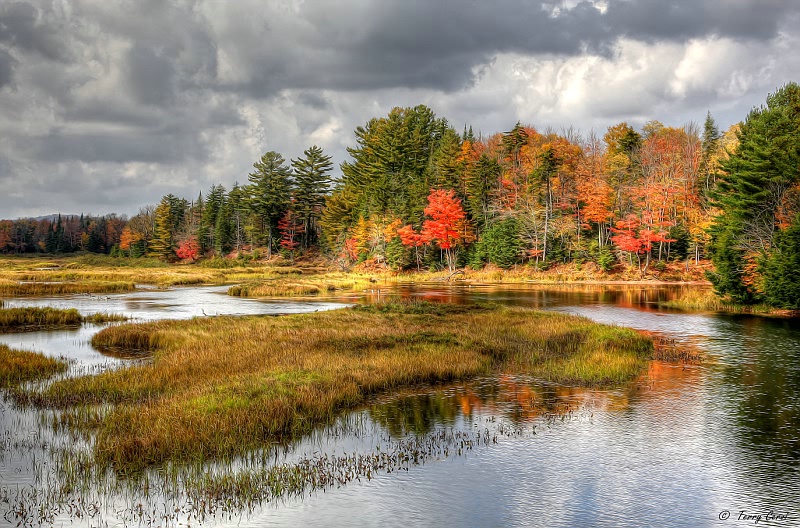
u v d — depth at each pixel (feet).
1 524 30.27
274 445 42.50
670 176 269.85
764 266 128.98
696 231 241.55
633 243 239.91
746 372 67.92
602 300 162.50
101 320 111.55
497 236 272.31
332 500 34.06
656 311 135.23
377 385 58.29
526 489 35.96
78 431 43.86
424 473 38.17
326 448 42.24
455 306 130.11
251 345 74.54
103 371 65.10
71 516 31.50
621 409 52.75
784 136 141.49
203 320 101.09
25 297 167.02
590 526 31.50
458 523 31.60
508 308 129.08
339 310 120.16
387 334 84.33
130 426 43.24
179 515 31.94
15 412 48.65
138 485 35.22
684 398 56.59
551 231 267.39
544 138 358.23
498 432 46.21
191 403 47.37
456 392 58.18
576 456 41.37
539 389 59.67
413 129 401.90
